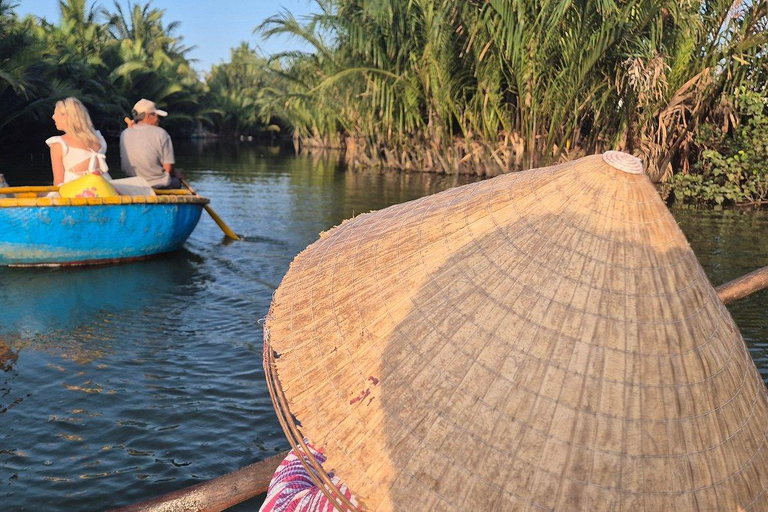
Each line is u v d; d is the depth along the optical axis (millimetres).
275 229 7348
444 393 1051
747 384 1086
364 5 14141
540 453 983
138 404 3033
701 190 10516
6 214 4930
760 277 2723
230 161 17859
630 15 10438
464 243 1191
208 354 3650
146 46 38906
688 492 972
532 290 1078
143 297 4645
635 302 1047
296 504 1229
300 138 26219
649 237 1097
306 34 15781
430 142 14922
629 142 11523
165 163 6578
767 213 9391
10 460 2562
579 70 10727
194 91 34406
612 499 959
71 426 2826
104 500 2354
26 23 20422
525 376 1022
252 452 2686
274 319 1336
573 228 1113
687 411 1001
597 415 988
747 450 1033
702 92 10852
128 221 5461
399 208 1478
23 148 20375
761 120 10266
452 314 1113
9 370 3361
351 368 1158
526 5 10969
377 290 1225
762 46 10406
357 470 1055
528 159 12461
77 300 4520
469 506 983
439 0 12477
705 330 1065
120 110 25719
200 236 6832
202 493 1475
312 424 1130
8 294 4586
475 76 12953
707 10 10633
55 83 20359
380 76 14414
